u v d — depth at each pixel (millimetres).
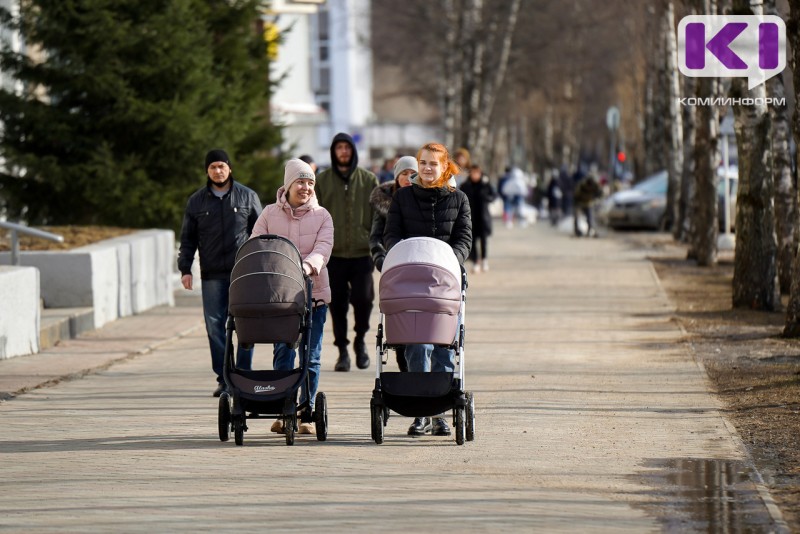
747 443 30688
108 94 75312
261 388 30797
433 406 30500
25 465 28906
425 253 30391
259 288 30562
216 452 30266
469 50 172250
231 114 81500
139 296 62938
